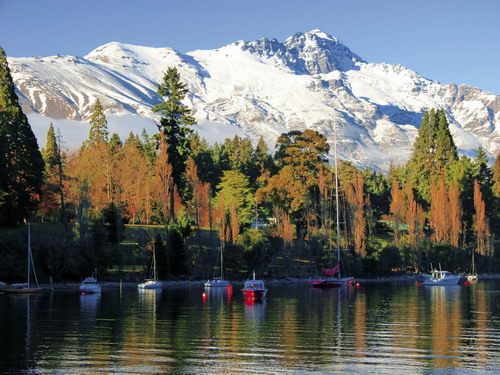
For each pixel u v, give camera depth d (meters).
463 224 195.25
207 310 82.31
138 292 110.88
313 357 49.88
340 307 86.88
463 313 79.56
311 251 153.25
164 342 56.31
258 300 97.56
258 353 51.34
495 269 188.75
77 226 122.12
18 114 129.00
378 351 52.28
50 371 45.16
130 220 165.88
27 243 113.88
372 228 172.88
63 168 151.88
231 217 145.62
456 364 47.56
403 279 161.50
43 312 78.56
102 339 57.75
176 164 162.75
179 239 133.38
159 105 165.88
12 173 120.69
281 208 170.38
